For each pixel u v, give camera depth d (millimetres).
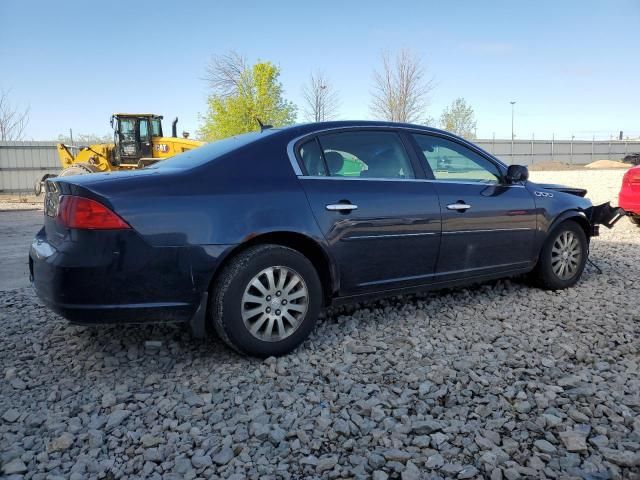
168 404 2895
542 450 2428
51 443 2510
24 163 24062
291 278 3453
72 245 2986
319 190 3580
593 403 2816
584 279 5430
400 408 2797
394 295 4023
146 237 3020
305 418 2742
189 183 3227
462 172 4445
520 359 3410
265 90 31531
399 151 4102
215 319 3289
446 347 3629
